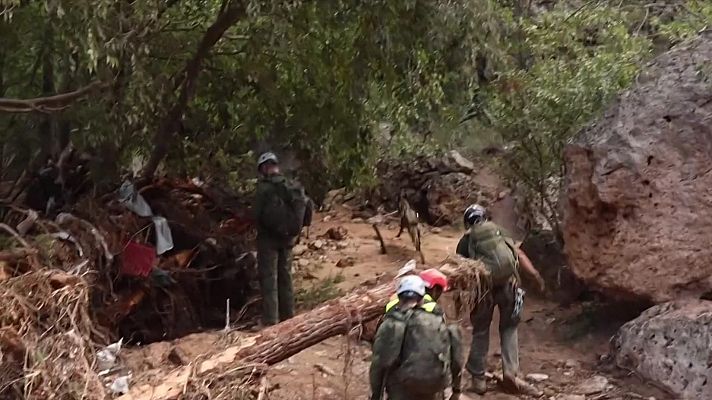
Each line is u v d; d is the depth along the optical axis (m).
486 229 7.00
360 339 7.88
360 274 11.47
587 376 7.32
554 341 8.27
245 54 10.28
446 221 15.61
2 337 5.72
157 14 8.42
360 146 11.09
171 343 7.62
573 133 9.23
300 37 9.32
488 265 6.83
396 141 16.45
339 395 6.75
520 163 10.33
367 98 10.19
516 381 6.93
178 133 10.70
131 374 6.55
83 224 8.29
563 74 9.67
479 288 6.70
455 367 5.49
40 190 9.63
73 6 7.21
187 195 10.62
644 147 7.60
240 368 6.14
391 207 16.67
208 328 9.34
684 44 8.34
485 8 8.91
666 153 7.52
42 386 5.50
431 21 8.67
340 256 12.84
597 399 6.79
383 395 5.99
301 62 10.10
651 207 7.56
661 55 8.41
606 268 7.87
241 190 12.02
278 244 8.69
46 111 8.61
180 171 10.99
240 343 6.57
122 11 7.88
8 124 10.25
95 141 8.84
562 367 7.57
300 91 10.62
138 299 8.62
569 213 8.24
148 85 8.51
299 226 8.71
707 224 7.33
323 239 14.04
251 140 11.49
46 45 9.00
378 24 8.70
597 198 7.87
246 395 5.94
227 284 10.14
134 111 8.65
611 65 9.23
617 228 7.76
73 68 8.35
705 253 7.34
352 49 9.64
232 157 11.84
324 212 16.73
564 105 9.41
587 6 10.75
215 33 9.30
